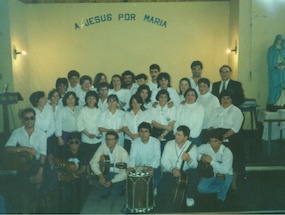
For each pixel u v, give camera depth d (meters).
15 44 7.05
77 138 4.53
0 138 5.80
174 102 4.78
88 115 4.62
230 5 7.48
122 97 5.16
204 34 7.69
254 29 6.66
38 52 7.82
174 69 7.82
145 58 7.84
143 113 4.56
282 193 4.35
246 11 6.67
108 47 7.84
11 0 6.89
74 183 4.48
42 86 7.85
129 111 4.65
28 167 4.35
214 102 4.60
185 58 7.77
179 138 4.15
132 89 5.22
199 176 4.20
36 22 7.76
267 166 4.87
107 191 4.21
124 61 7.86
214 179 4.16
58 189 4.38
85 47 7.83
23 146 4.45
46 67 7.84
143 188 3.83
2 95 5.80
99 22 7.78
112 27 7.79
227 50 7.56
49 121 4.68
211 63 7.73
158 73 5.15
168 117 4.54
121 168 4.20
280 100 6.11
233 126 4.41
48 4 7.72
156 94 4.79
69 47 7.83
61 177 4.39
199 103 4.64
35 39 7.80
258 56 6.70
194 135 4.44
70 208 3.96
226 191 4.16
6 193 4.24
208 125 4.57
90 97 4.62
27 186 4.32
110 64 7.87
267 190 4.44
